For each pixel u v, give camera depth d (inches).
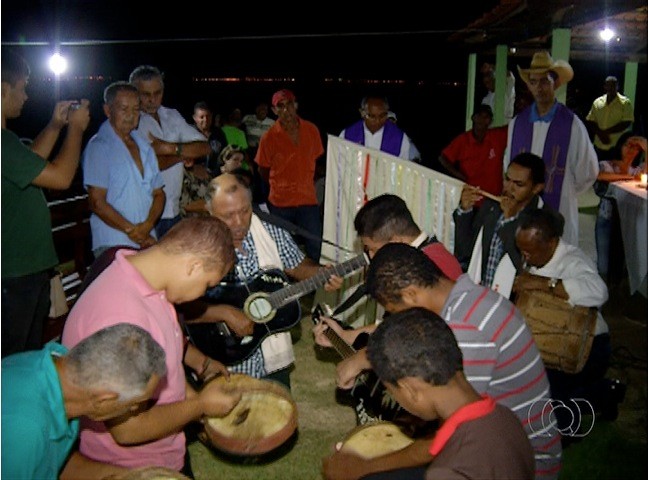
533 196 152.3
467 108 466.9
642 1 209.0
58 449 81.7
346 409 174.6
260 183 337.1
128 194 158.4
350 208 192.2
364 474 96.0
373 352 74.8
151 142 185.6
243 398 110.8
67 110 142.0
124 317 88.0
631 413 169.9
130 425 91.8
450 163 267.4
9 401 74.4
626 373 190.7
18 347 138.4
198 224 93.2
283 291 133.0
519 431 73.0
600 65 420.8
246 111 815.1
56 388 76.3
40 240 139.1
